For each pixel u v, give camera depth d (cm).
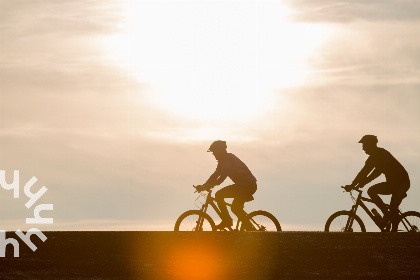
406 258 3000
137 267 2923
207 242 3056
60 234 3100
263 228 3903
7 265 2917
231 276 2897
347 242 3081
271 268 2934
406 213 3912
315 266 2956
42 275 2862
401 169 3912
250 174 3909
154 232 3141
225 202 3891
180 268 2930
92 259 2969
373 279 2892
